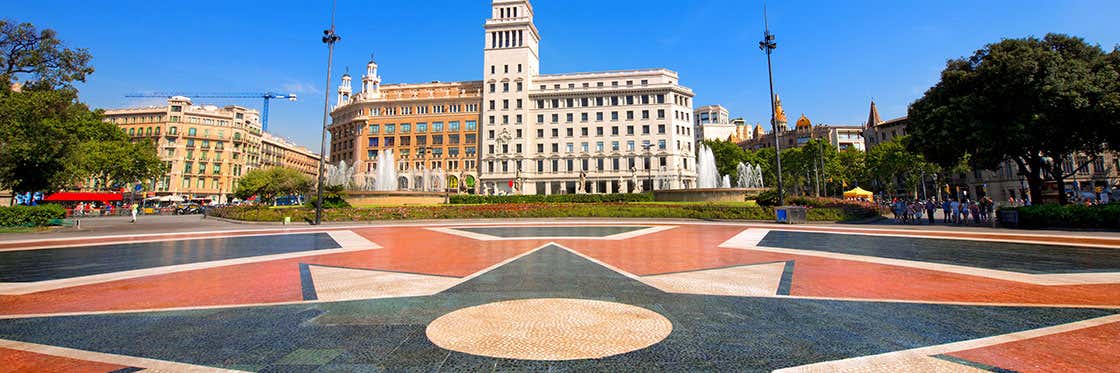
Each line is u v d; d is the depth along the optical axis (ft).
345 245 50.03
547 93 251.19
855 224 77.87
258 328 18.03
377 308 21.30
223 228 79.25
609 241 52.54
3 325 18.62
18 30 83.82
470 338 16.61
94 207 192.65
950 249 42.75
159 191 283.38
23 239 58.85
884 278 28.58
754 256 39.29
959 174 219.20
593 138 248.11
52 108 87.61
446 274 30.83
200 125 304.91
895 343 15.79
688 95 255.29
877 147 215.72
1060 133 71.51
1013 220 65.57
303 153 431.84
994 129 72.64
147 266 35.22
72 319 19.61
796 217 79.51
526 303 22.16
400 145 271.28
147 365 13.98
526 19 258.16
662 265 34.50
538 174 248.32
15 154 82.12
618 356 14.67
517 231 68.44
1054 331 16.96
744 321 18.78
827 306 21.35
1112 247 42.24
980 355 14.44
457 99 266.98
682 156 245.04
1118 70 69.10
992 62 74.18
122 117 299.58
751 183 237.86
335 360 14.32
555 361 14.23
